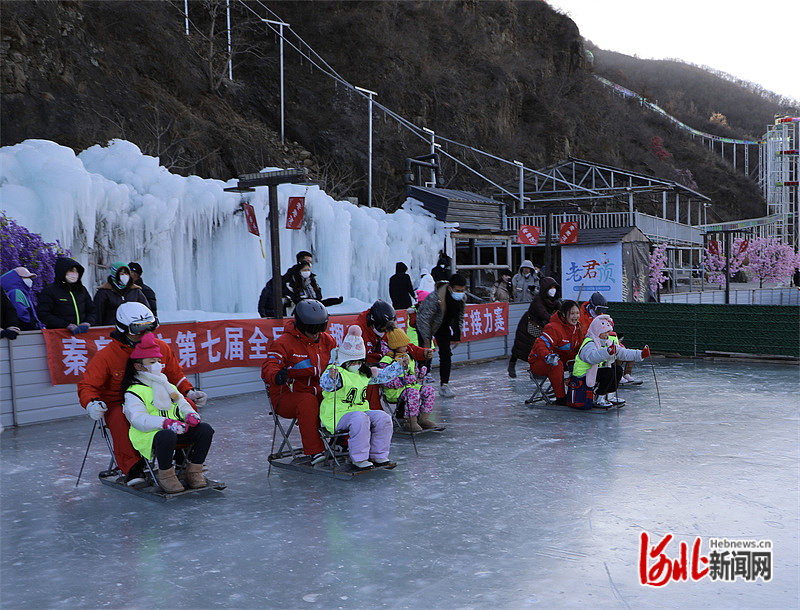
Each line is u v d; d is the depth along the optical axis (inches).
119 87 975.6
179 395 214.1
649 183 1403.8
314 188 730.2
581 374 343.0
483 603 135.4
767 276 1692.9
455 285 374.9
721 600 135.8
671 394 392.8
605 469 234.5
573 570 150.6
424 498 205.6
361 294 791.7
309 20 1652.3
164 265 602.5
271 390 246.8
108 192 566.3
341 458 249.1
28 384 326.6
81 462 256.4
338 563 157.0
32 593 144.3
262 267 665.6
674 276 1306.6
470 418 329.4
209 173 1023.6
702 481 218.1
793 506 192.7
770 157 2933.1
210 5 1339.8
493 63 2097.7
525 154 1988.2
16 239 418.9
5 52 830.5
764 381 440.5
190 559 161.2
